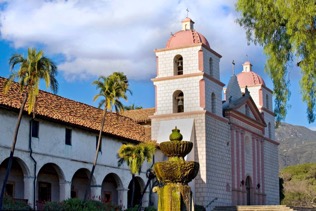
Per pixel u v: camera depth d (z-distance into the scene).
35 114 31.55
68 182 34.19
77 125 35.25
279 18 25.19
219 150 47.16
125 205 39.31
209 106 46.62
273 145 61.38
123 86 34.72
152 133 46.78
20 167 33.25
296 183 97.69
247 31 26.19
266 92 61.97
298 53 24.42
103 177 37.59
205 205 43.69
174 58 47.75
